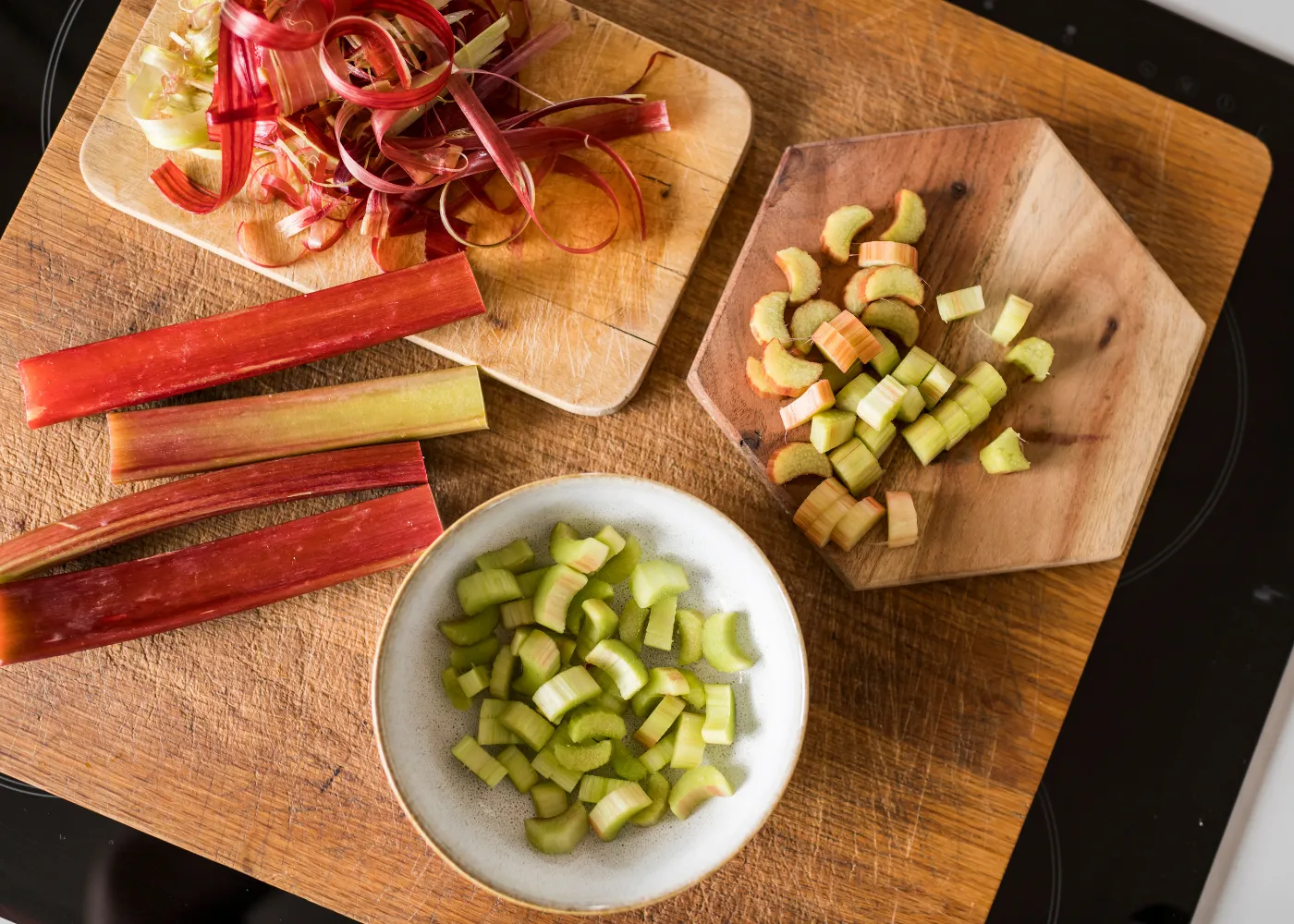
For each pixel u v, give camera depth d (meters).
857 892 0.66
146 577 0.64
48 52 0.70
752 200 0.68
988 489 0.67
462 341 0.66
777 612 0.62
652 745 0.65
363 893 0.66
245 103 0.62
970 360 0.68
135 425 0.65
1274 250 0.72
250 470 0.66
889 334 0.68
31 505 0.66
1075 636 0.68
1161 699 0.71
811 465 0.66
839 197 0.67
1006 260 0.67
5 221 0.69
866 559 0.66
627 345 0.66
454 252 0.67
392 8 0.63
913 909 0.67
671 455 0.67
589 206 0.67
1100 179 0.69
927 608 0.67
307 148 0.65
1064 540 0.67
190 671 0.66
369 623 0.66
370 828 0.66
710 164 0.67
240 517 0.67
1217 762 0.71
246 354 0.65
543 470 0.67
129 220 0.67
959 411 0.66
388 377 0.66
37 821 0.68
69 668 0.66
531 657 0.64
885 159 0.67
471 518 0.61
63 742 0.66
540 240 0.67
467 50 0.64
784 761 0.61
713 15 0.69
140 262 0.67
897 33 0.69
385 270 0.66
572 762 0.64
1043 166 0.67
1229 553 0.71
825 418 0.65
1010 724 0.67
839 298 0.67
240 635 0.66
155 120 0.63
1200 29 0.73
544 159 0.66
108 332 0.67
